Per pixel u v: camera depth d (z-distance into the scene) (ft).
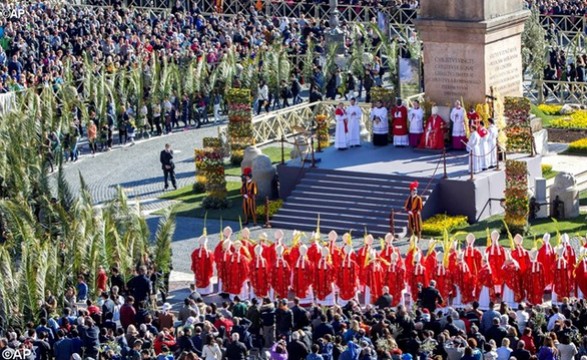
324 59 547.90
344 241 396.57
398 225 428.97
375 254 381.60
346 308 356.18
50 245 383.24
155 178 480.64
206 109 533.96
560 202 431.84
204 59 534.78
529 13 472.03
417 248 385.91
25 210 408.05
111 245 386.11
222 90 534.78
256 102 535.19
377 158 456.45
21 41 562.25
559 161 472.44
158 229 401.49
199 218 447.01
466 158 452.76
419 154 458.50
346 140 464.65
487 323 338.34
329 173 446.19
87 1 622.13
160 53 551.59
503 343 319.27
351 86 540.11
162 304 379.76
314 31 571.69
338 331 335.67
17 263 403.34
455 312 340.39
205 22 588.09
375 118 466.70
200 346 331.98
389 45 540.52
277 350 328.90
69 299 368.48
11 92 501.56
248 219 442.09
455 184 434.30
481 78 461.37
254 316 352.28
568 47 553.64
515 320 341.82
